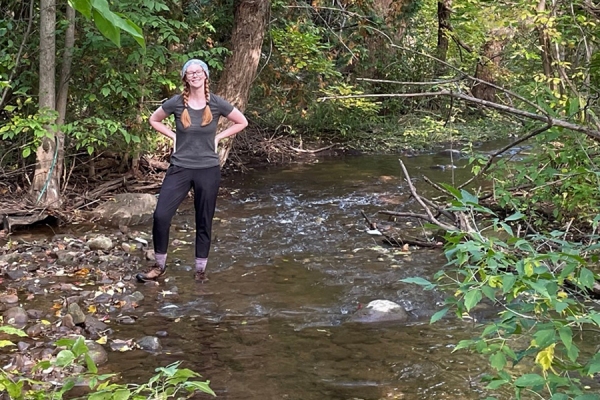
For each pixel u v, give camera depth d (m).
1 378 1.83
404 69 13.61
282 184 9.09
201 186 4.93
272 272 5.23
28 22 6.93
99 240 5.77
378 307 4.25
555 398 1.87
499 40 8.48
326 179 9.48
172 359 3.58
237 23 8.52
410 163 10.88
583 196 5.11
